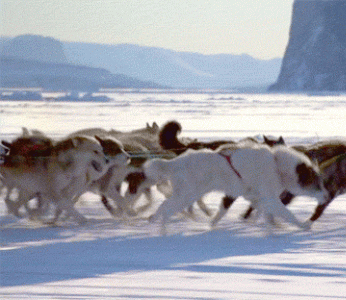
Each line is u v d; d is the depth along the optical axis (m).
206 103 89.38
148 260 9.22
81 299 6.87
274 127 42.41
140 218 13.95
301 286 7.49
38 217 13.33
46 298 6.91
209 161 11.84
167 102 90.69
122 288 7.38
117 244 10.70
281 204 11.97
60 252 9.90
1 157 12.87
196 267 8.70
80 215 12.98
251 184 11.86
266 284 7.60
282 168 12.05
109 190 13.55
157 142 14.98
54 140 13.29
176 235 11.70
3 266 8.77
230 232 12.08
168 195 14.71
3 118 44.44
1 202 15.76
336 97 138.12
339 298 6.90
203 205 14.01
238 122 47.72
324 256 9.60
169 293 7.12
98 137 13.06
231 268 8.62
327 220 13.66
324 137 34.19
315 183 12.20
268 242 10.98
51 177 12.70
